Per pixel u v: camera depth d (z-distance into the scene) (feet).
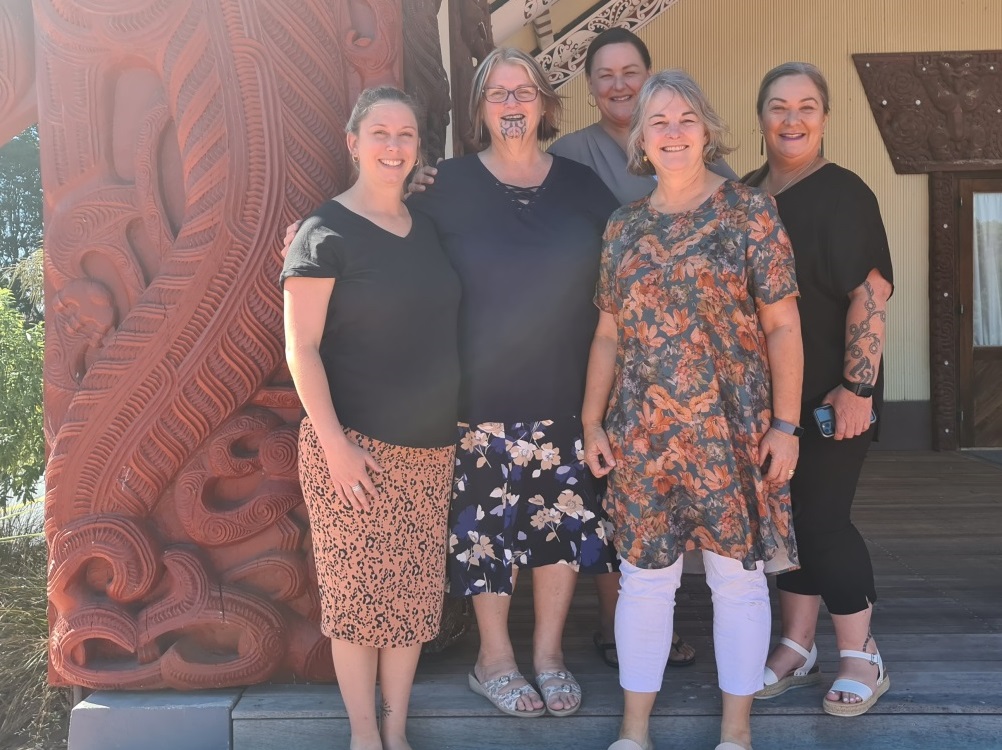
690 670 8.57
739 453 6.95
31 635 12.48
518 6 15.78
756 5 24.38
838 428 7.40
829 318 7.57
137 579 8.13
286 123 8.00
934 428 24.94
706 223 6.92
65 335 8.30
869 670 7.68
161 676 8.16
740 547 6.88
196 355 8.04
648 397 7.03
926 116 24.32
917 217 24.76
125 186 8.19
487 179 7.79
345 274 6.79
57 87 8.16
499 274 7.47
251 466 8.17
